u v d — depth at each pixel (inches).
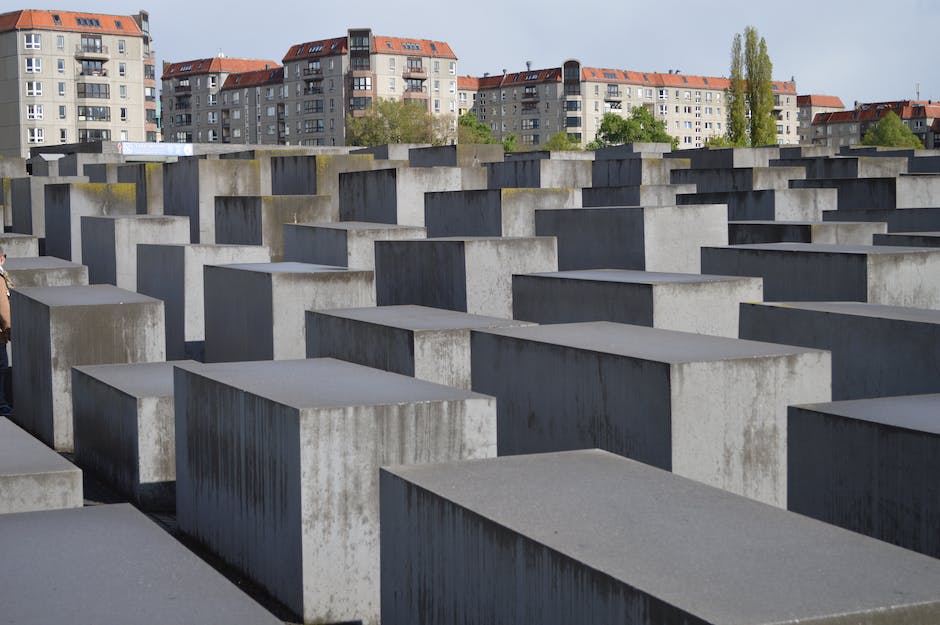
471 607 181.9
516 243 538.6
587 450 220.5
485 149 1240.8
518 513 178.4
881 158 1116.5
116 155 1459.2
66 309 449.4
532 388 320.2
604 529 169.8
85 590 159.3
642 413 282.4
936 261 474.9
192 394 317.4
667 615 140.6
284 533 269.7
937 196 845.2
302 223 735.1
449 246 532.4
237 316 535.5
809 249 500.1
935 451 226.5
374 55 4896.7
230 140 5447.8
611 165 999.0
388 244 573.9
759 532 167.9
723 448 282.4
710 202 805.9
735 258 520.4
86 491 389.7
